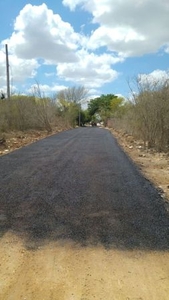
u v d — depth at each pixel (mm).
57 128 30625
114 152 10938
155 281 2688
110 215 4270
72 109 48594
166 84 11000
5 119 18484
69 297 2439
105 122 62094
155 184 6078
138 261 3029
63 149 11609
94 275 2766
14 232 3672
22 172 7047
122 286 2602
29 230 3732
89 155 10008
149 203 4812
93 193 5352
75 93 54312
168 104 10781
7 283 2629
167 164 8508
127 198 5070
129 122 18797
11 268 2873
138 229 3793
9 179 6328
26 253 3162
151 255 3148
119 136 21328
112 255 3139
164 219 4137
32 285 2600
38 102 23875
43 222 3990
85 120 65250
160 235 3617
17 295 2461
